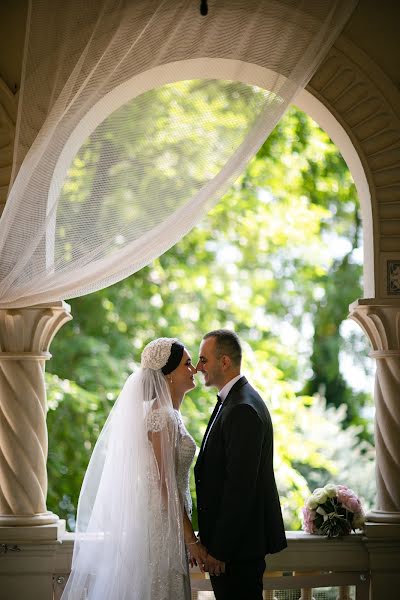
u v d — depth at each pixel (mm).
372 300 4215
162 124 3713
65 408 8156
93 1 3824
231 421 3619
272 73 3676
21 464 4047
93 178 3711
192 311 9484
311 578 4238
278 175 9750
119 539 3553
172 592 3516
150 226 3676
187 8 3768
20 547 3998
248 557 3631
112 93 3852
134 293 9125
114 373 8562
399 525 4152
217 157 3658
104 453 3787
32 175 3688
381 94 4285
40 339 4129
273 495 3811
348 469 9586
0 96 4184
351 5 3688
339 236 11227
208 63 3801
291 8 3717
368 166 4297
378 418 4281
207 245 9977
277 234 9773
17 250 3703
